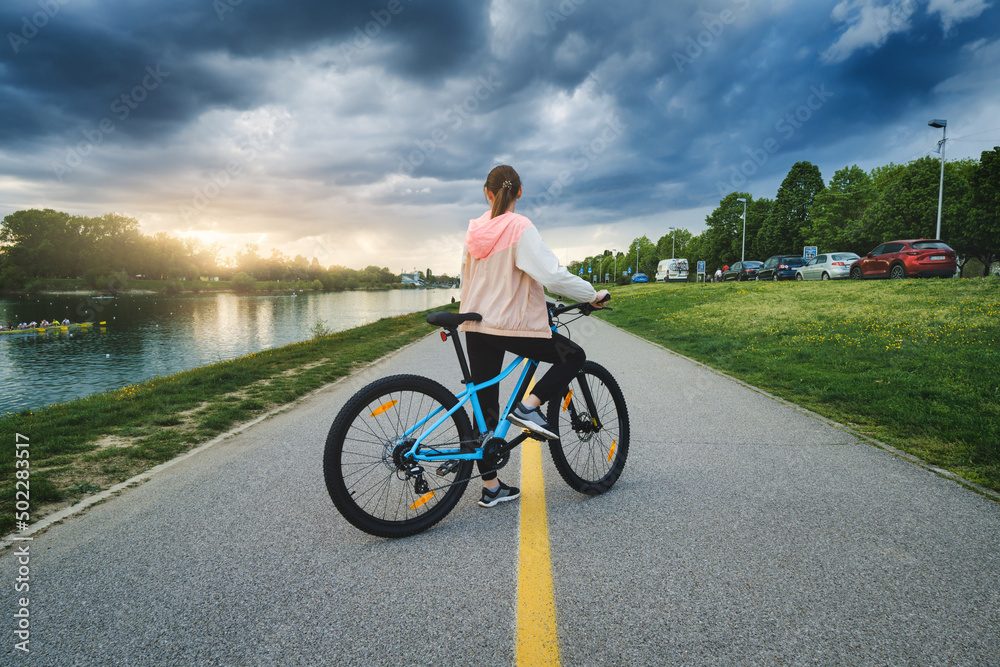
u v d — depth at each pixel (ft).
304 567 7.66
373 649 5.86
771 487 10.64
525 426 9.18
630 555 7.93
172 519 9.32
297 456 13.05
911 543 8.20
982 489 10.36
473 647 5.89
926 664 5.57
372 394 8.46
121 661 5.65
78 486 10.89
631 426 15.64
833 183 192.44
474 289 9.34
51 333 125.70
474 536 8.66
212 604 6.72
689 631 6.13
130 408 18.61
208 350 87.76
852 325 35.04
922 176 135.23
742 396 19.76
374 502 9.71
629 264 392.06
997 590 6.89
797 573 7.36
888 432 14.56
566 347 9.44
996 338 27.02
